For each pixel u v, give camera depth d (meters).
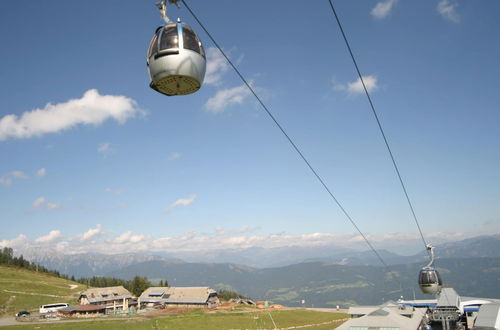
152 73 12.58
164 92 13.33
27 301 146.88
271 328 102.88
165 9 12.97
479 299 98.00
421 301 108.81
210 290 157.88
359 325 56.06
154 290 166.62
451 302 78.44
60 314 125.69
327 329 98.50
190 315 121.75
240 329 101.69
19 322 110.94
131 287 194.88
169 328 102.00
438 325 75.19
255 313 127.19
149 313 130.88
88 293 150.25
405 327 54.97
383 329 54.62
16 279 187.50
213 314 123.94
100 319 114.94
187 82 12.66
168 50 12.20
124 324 105.69
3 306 135.88
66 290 180.50
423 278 40.78
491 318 57.75
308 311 135.38
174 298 154.75
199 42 12.88
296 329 101.25
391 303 80.06
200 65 12.62
